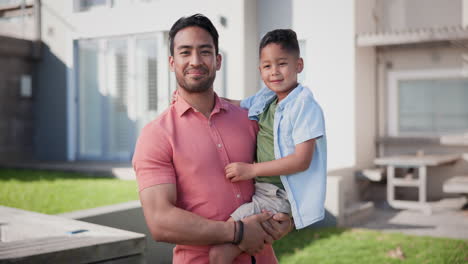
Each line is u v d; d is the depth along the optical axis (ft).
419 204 25.16
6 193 20.70
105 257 6.14
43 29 35.06
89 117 33.86
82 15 32.78
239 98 26.94
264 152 6.48
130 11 30.48
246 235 5.50
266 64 6.94
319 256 14.87
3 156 34.09
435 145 28.86
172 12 28.86
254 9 28.25
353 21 26.00
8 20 36.86
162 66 29.63
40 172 29.17
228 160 6.04
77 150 34.37
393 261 14.29
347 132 26.27
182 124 5.87
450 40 27.04
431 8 29.43
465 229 20.34
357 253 15.30
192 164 5.74
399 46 29.78
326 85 26.89
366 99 28.30
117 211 11.29
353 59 26.04
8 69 34.30
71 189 22.15
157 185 5.43
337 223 20.20
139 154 5.61
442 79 29.12
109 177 27.20
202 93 6.00
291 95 6.58
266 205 6.12
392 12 30.48
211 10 27.73
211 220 5.41
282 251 15.58
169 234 5.30
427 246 16.49
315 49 27.17
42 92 35.58
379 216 23.84
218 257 5.52
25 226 8.09
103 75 32.76
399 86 30.30
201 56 5.76
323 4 26.89
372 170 26.55
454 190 24.17
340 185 20.39
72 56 33.78
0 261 5.25
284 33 6.91
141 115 31.19
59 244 6.03
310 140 6.19
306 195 6.19
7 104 34.42
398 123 30.30
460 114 28.76
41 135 35.65
